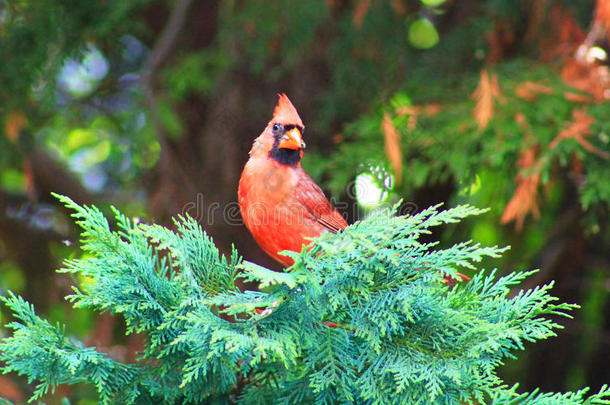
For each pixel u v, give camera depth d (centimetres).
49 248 1053
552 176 866
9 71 920
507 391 370
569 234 969
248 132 1020
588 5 916
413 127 854
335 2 989
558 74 868
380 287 381
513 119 796
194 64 957
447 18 1021
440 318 381
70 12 923
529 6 909
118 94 1056
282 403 409
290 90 1020
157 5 1059
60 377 380
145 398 414
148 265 385
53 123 1040
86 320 979
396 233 379
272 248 686
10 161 973
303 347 374
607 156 771
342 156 876
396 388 374
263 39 938
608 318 1062
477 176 851
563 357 1053
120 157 1088
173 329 384
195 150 1045
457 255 376
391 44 962
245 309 352
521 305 389
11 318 947
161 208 946
